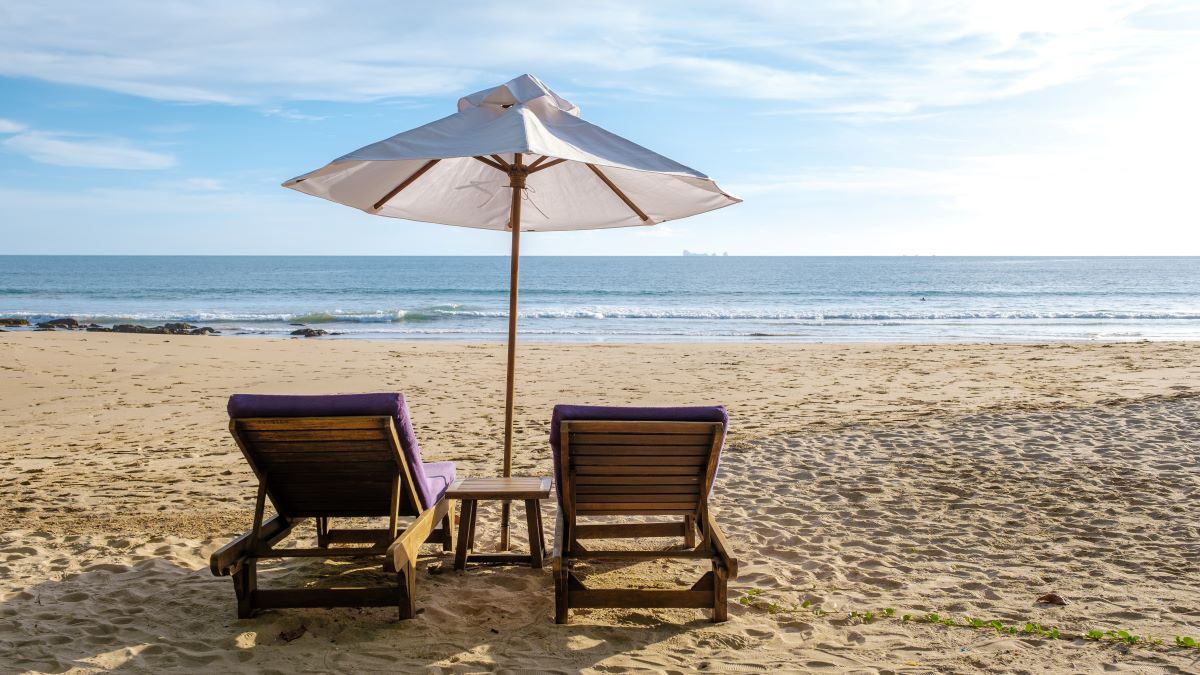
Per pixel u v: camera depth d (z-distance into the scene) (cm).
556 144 354
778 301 4600
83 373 1377
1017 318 3322
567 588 388
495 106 412
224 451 811
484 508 604
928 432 848
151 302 4466
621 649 358
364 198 488
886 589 436
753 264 16025
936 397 1130
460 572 461
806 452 772
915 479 668
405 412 392
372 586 440
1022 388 1205
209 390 1247
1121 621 385
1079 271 10075
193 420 997
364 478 409
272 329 2798
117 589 426
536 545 468
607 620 394
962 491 630
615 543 532
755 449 789
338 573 461
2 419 997
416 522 406
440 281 7544
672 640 369
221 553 366
